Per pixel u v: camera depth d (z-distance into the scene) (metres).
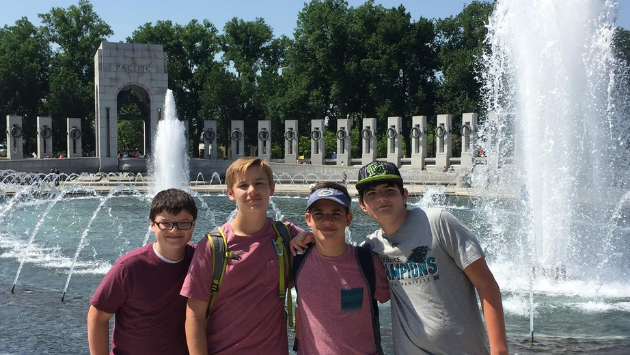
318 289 3.67
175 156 45.19
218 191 37.62
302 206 27.09
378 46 62.22
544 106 12.38
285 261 3.81
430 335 3.56
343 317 3.65
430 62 64.50
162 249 3.94
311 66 64.25
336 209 3.65
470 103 58.34
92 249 14.89
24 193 33.12
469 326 3.61
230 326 3.72
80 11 68.69
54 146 63.62
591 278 11.05
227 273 3.69
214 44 71.81
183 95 67.69
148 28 67.94
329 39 62.91
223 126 68.25
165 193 3.94
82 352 7.14
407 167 47.34
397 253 3.68
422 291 3.60
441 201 28.94
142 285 3.88
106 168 48.31
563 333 7.93
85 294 10.15
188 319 3.73
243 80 67.12
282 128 67.06
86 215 23.14
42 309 9.13
